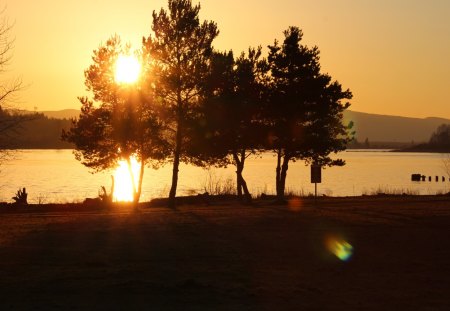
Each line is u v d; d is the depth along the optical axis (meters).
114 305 10.94
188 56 40.75
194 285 12.41
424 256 16.72
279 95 40.31
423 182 83.12
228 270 14.59
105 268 14.77
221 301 11.29
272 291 12.27
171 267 14.95
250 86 41.19
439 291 12.52
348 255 16.91
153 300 11.31
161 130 40.97
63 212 36.06
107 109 41.06
